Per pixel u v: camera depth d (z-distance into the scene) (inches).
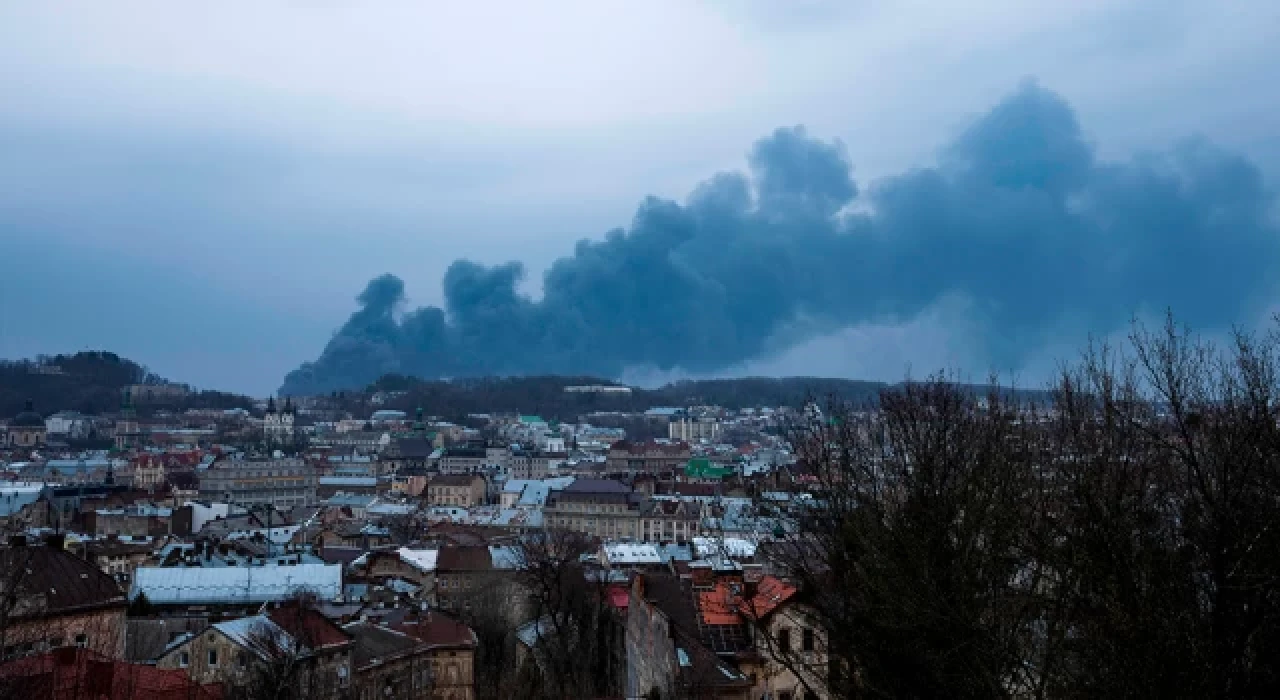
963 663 1729.8
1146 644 1363.2
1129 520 1502.2
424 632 4436.5
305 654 3508.9
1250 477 1398.9
